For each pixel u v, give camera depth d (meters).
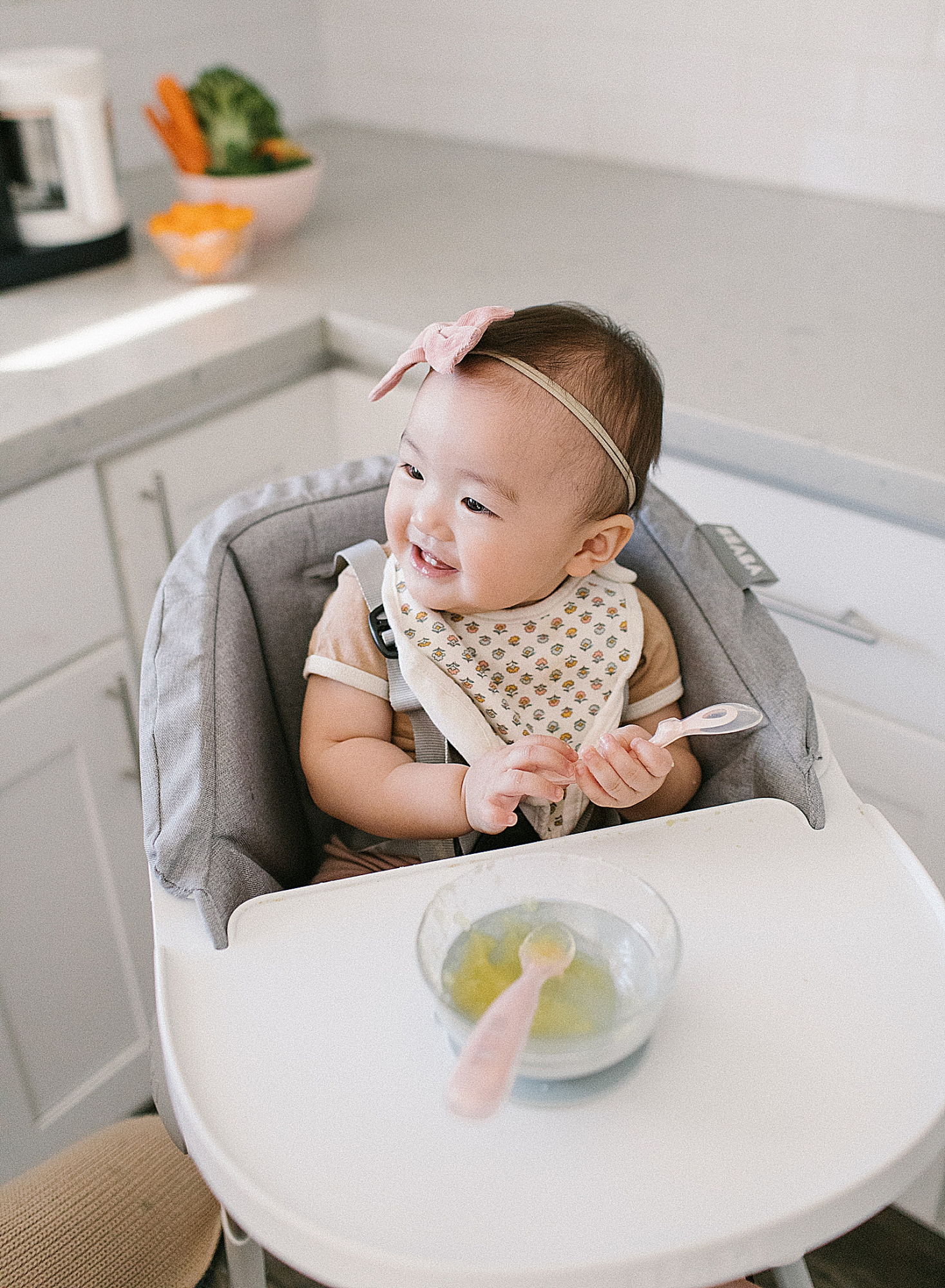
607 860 0.71
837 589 1.10
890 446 1.01
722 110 1.68
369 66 2.01
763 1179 0.52
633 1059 0.58
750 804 0.75
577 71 1.79
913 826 1.16
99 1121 1.40
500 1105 0.49
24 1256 0.86
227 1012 0.61
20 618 1.13
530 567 0.80
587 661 0.89
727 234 1.53
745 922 0.67
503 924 0.62
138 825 1.33
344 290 1.38
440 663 0.86
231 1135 0.54
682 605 0.90
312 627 0.95
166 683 0.79
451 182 1.78
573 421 0.77
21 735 1.16
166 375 1.17
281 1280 1.24
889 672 1.10
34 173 1.40
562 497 0.78
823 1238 0.53
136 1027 1.42
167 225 1.38
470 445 0.75
